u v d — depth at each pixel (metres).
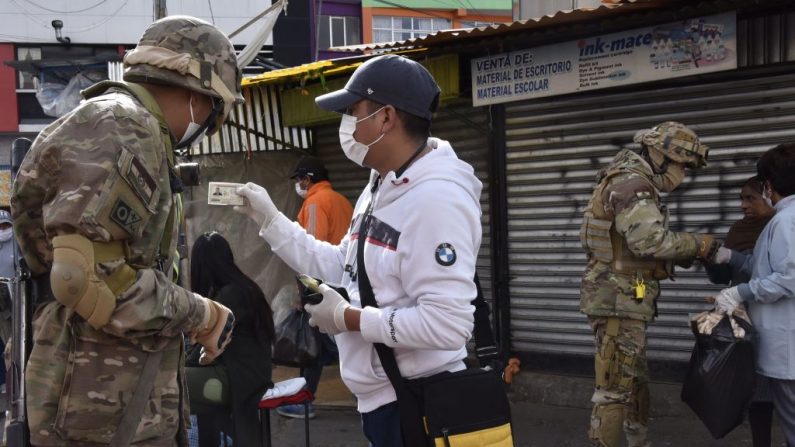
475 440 2.42
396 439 2.51
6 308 7.34
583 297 4.59
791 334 4.05
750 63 5.15
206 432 4.21
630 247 4.29
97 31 20.17
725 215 5.57
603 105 6.01
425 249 2.31
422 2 24.06
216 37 2.37
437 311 2.28
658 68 5.27
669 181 4.50
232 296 4.17
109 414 2.09
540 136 6.35
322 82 7.00
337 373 7.66
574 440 5.49
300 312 5.27
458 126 6.94
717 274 4.79
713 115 5.55
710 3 4.93
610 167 4.54
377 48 6.34
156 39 2.29
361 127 2.51
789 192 4.16
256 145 8.33
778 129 5.31
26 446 2.19
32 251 2.17
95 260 1.98
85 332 2.10
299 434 5.92
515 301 6.60
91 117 2.05
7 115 20.11
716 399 4.15
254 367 4.16
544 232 6.41
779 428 5.43
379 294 2.45
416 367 2.44
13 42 19.95
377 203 2.48
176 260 2.47
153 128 2.14
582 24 5.37
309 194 6.76
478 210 2.50
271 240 2.85
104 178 1.98
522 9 8.34
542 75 5.82
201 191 8.58
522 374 6.52
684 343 5.80
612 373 4.50
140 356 2.14
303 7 20.41
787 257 3.97
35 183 2.07
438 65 6.37
